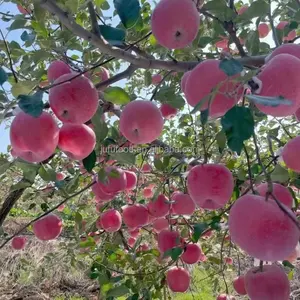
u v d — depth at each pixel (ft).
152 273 2.95
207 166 1.77
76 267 4.57
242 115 1.04
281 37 2.16
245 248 1.17
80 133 1.72
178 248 2.58
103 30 1.60
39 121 1.49
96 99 1.56
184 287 2.81
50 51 2.31
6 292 7.75
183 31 1.48
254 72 1.09
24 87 1.57
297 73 1.13
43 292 7.85
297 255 2.04
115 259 3.26
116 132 2.45
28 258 8.08
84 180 3.79
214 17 1.79
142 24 2.16
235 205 1.25
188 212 2.91
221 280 5.12
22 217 8.11
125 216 3.16
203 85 1.27
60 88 1.50
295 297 5.69
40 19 1.86
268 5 1.76
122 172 2.68
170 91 2.56
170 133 4.71
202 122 1.12
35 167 2.36
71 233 4.83
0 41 2.46
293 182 2.17
